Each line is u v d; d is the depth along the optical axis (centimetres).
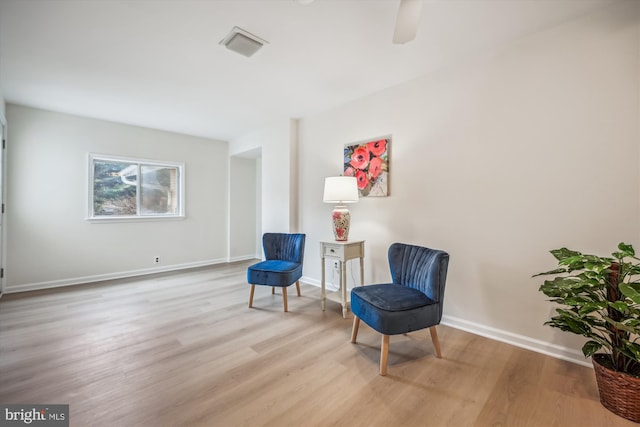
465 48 218
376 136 297
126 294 332
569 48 187
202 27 192
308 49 219
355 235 316
